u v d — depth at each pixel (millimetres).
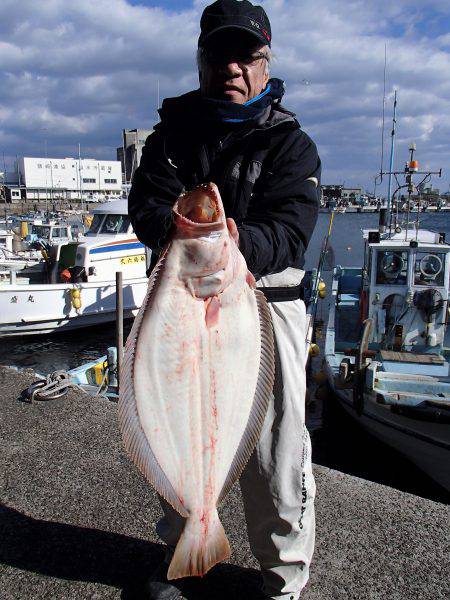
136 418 1487
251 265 1652
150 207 1940
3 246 17859
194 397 1567
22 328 13211
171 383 1523
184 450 1582
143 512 2791
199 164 1884
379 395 6562
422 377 6992
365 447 7727
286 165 1781
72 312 13383
